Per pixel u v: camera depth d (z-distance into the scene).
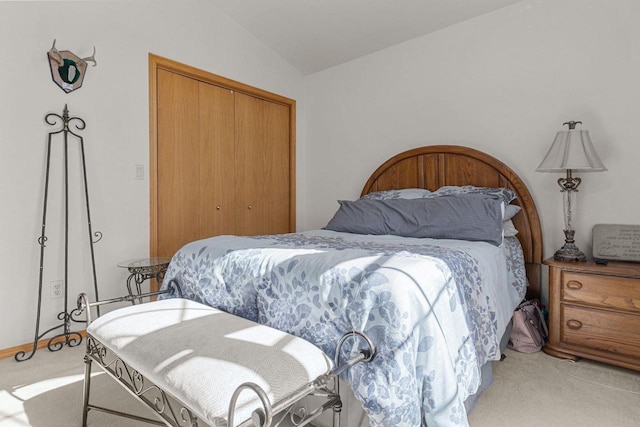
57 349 2.21
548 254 2.54
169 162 2.92
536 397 1.68
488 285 1.73
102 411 1.42
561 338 2.09
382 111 3.43
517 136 2.67
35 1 2.20
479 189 2.59
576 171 2.31
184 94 3.01
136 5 2.66
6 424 1.47
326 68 3.86
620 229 2.23
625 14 2.23
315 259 1.38
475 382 1.32
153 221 2.79
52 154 2.29
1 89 2.10
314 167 4.00
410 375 1.09
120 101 2.59
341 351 1.21
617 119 2.27
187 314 1.41
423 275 1.25
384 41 3.29
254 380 0.96
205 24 3.08
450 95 3.00
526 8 2.61
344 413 1.31
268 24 3.28
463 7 2.76
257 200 3.64
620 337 1.89
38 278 2.24
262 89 3.57
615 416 1.53
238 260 1.58
